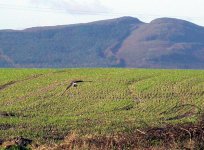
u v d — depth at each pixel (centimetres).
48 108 6631
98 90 7900
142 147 2672
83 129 5016
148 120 5631
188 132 2695
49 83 8575
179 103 6919
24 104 6875
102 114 6181
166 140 2727
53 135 4728
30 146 3200
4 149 2942
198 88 8038
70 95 7531
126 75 9462
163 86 8219
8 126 5253
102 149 2697
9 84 8556
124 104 6862
